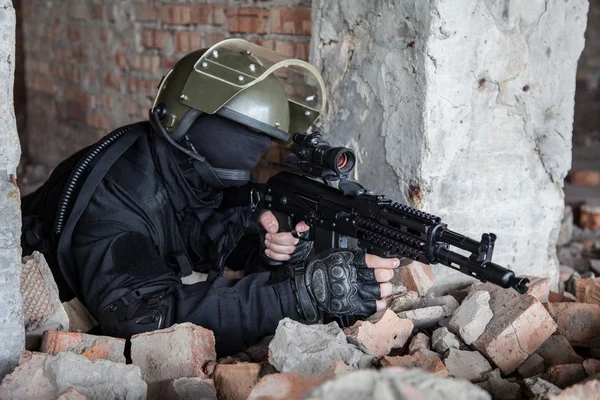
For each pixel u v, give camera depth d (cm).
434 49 246
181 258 248
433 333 226
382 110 267
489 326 221
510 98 270
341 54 280
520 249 288
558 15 269
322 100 267
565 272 339
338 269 217
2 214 189
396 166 265
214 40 378
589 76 819
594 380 175
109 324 218
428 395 122
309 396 124
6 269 191
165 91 239
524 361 220
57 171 262
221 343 222
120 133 249
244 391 196
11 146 190
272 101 235
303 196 240
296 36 320
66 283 249
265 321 220
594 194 488
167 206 242
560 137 281
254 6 344
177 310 221
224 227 258
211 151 236
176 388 190
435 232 198
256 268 271
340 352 194
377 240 214
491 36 259
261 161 346
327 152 230
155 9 424
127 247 226
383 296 222
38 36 581
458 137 262
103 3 478
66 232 231
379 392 120
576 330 240
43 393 184
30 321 216
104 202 232
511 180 279
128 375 184
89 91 513
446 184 267
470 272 192
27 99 617
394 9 255
